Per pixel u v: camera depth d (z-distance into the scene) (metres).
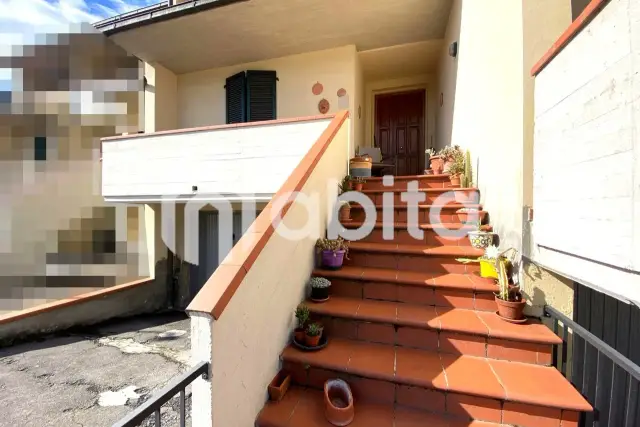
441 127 5.78
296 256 2.32
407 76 6.86
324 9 4.54
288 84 5.85
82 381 3.23
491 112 2.85
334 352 2.05
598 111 1.47
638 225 1.24
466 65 3.75
